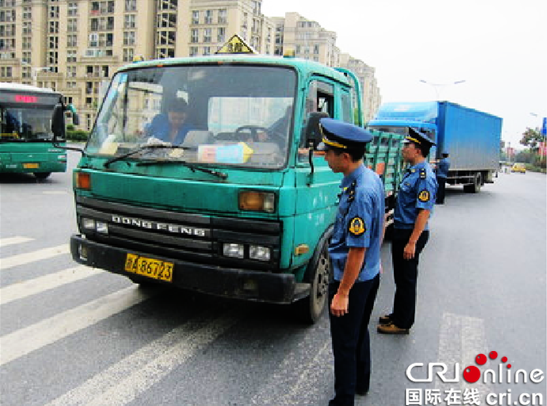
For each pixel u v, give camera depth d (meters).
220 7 73.19
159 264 3.88
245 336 4.28
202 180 3.72
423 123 15.02
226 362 3.78
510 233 10.69
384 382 3.67
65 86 84.50
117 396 3.22
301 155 3.85
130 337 4.12
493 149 22.77
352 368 3.07
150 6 76.50
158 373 3.55
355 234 2.82
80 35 81.94
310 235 4.07
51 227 8.34
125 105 4.46
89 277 5.66
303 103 3.89
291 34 101.88
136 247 4.08
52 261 6.25
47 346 3.88
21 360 3.63
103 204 4.20
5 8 91.50
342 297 2.90
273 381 3.53
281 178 3.60
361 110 5.97
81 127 82.31
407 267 4.44
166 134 4.14
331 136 2.90
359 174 2.93
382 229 3.09
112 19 78.75
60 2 82.62
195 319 4.60
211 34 74.50
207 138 3.98
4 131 13.16
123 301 4.95
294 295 3.78
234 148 3.81
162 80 4.32
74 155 28.52
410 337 4.53
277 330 4.45
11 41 91.94
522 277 6.89
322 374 3.67
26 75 90.44
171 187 3.78
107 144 4.35
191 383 3.44
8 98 13.16
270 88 3.95
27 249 6.81
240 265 3.69
